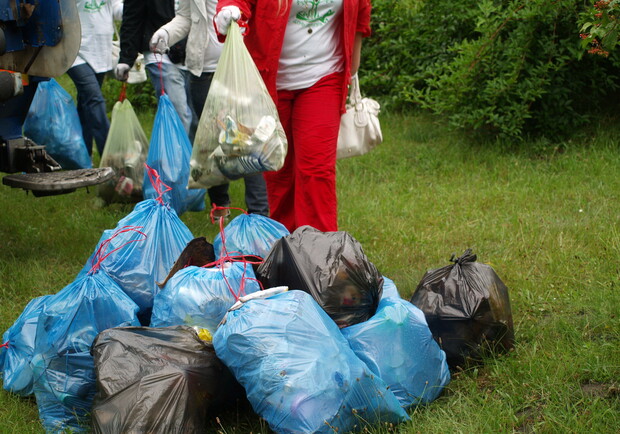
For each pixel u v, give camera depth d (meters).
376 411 3.01
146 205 4.05
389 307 3.33
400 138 7.94
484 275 3.69
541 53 7.13
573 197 5.98
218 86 4.19
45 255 5.36
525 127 7.36
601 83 7.44
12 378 3.53
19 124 5.19
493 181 6.53
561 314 4.04
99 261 3.66
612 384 3.33
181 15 5.80
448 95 7.50
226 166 4.21
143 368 2.97
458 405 3.25
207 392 3.02
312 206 4.68
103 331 3.16
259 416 3.10
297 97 4.68
